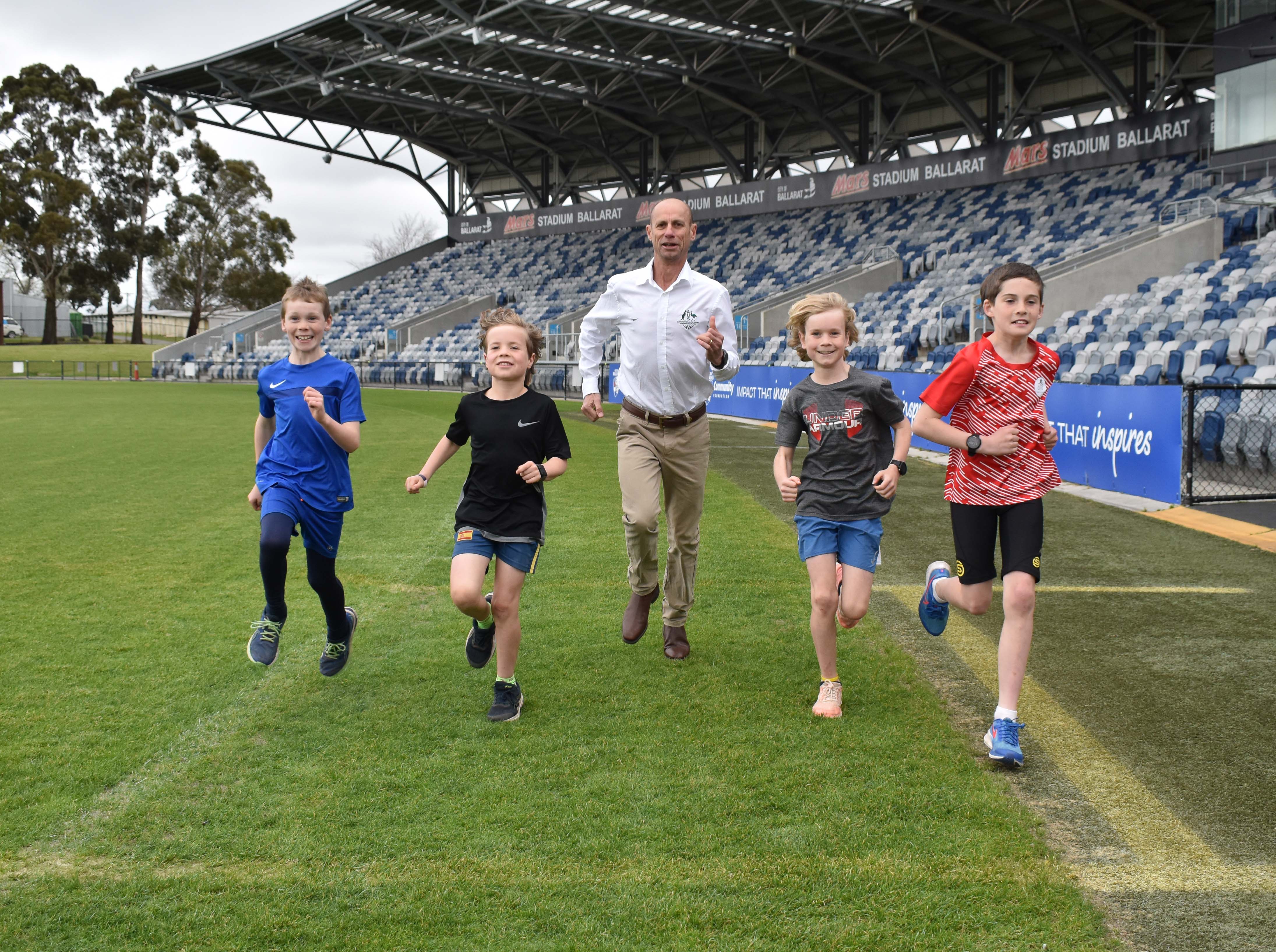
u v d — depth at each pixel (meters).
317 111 38.44
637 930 2.33
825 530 3.76
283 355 42.75
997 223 27.98
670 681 4.08
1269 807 2.94
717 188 34.50
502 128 38.03
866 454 3.78
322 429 3.95
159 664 4.33
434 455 3.82
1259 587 5.55
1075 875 2.56
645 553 4.38
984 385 3.39
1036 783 3.11
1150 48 25.80
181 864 2.63
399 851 2.69
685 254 4.29
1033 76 28.92
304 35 28.94
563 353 33.22
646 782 3.10
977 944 2.26
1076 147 25.97
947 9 23.38
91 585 5.80
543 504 3.80
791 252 33.31
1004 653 3.32
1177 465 8.20
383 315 43.53
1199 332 14.40
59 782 3.11
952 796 2.99
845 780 3.11
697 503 4.39
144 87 34.88
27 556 6.62
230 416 20.55
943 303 22.11
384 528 7.71
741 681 4.07
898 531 7.36
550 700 3.87
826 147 35.06
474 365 34.53
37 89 56.84
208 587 5.76
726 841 2.72
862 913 2.39
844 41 27.69
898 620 5.01
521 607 5.29
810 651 4.49
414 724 3.62
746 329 27.66
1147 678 4.07
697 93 34.16
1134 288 19.72
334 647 4.07
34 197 58.00
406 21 26.61
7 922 2.37
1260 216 19.31
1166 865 2.62
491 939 2.30
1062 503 8.45
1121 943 2.27
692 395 4.32
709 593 5.57
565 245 42.69
